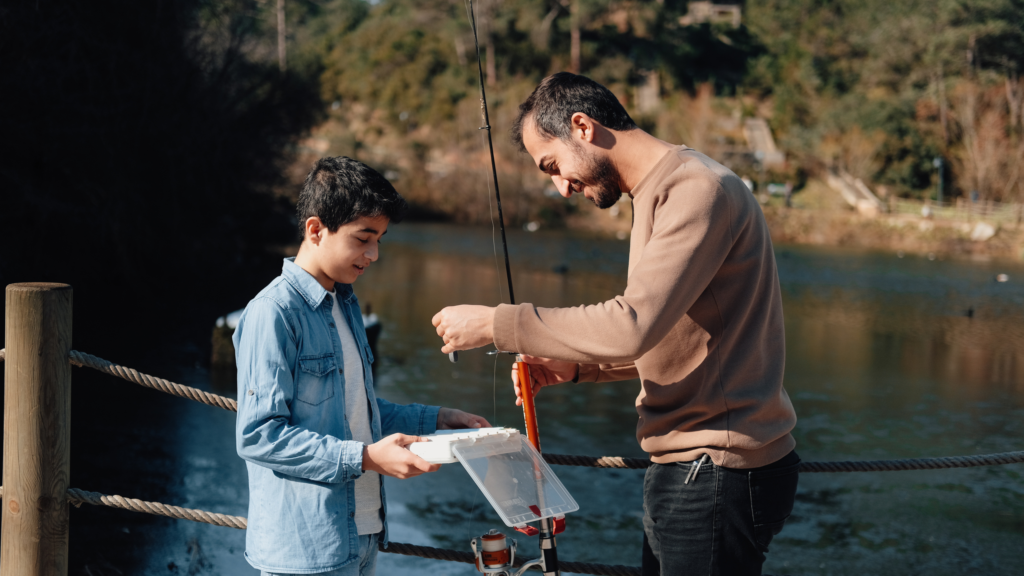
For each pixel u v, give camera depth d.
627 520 6.33
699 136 49.19
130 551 4.95
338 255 1.72
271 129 18.97
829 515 6.79
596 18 57.59
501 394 10.35
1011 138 46.28
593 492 6.92
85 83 13.09
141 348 11.55
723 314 1.69
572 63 57.47
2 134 12.02
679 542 1.76
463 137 50.72
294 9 59.34
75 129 12.52
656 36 59.31
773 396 1.72
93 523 5.36
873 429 9.70
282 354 1.66
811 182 48.41
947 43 49.81
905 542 6.23
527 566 1.71
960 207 44.56
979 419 10.25
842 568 5.76
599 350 1.58
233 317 10.47
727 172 1.70
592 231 42.41
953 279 26.95
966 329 17.47
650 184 1.73
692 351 1.71
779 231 41.78
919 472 7.90
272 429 1.62
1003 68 49.06
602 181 1.82
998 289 24.55
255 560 1.73
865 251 37.19
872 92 53.56
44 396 2.13
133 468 6.49
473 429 1.75
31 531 2.18
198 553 4.99
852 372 13.00
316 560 1.69
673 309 1.58
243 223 19.94
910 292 23.58
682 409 1.73
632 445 8.42
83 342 11.66
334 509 1.70
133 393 8.90
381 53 62.38
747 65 60.19
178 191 15.79
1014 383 12.34
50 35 11.95
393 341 13.62
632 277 1.64
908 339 16.17
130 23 13.90
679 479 1.75
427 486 6.83
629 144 1.79
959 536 6.37
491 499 1.53
